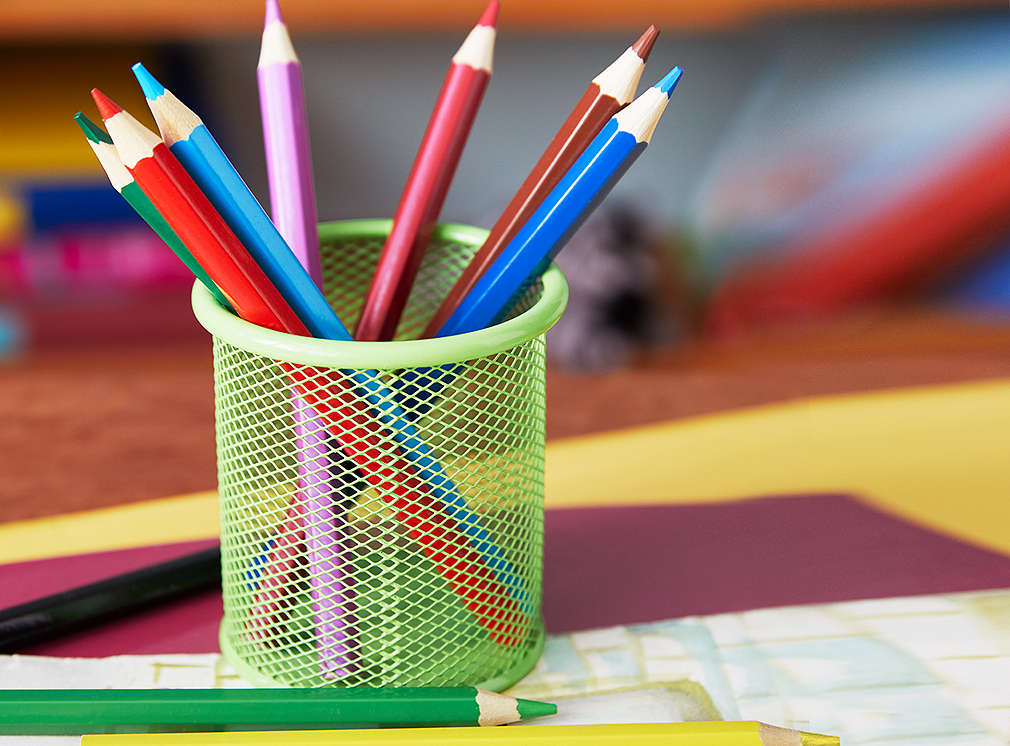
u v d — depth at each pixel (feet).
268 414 1.21
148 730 1.17
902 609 1.42
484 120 3.55
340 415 1.17
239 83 3.36
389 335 1.34
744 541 1.60
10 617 1.34
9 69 3.03
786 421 2.01
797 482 1.78
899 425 1.97
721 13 2.71
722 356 3.25
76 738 1.16
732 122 3.49
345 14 2.66
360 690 1.19
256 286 1.14
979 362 2.30
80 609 1.38
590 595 1.47
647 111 1.16
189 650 1.36
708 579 1.51
